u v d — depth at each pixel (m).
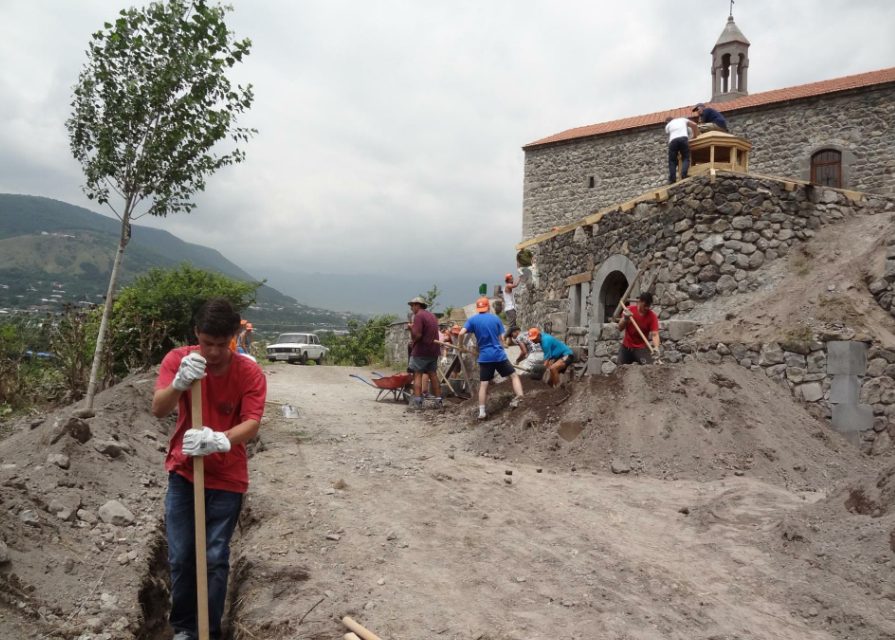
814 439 7.98
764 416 7.99
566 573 4.37
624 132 26.94
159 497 5.72
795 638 3.55
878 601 3.82
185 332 18.28
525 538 5.05
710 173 11.34
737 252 11.16
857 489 4.98
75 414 6.85
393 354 29.45
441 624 3.63
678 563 4.59
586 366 13.41
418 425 10.09
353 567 4.41
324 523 5.25
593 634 3.52
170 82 7.80
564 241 16.23
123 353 15.28
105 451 6.11
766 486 6.45
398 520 5.39
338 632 3.52
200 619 3.28
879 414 8.43
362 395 14.02
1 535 3.92
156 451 7.11
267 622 3.67
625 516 5.66
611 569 4.45
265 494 5.94
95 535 4.60
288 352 28.50
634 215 12.93
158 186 8.02
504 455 8.05
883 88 21.34
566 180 28.48
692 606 3.90
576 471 7.38
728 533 5.16
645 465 7.30
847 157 21.94
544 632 3.54
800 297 9.90
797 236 11.27
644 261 12.35
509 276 18.80
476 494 6.25
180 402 3.56
